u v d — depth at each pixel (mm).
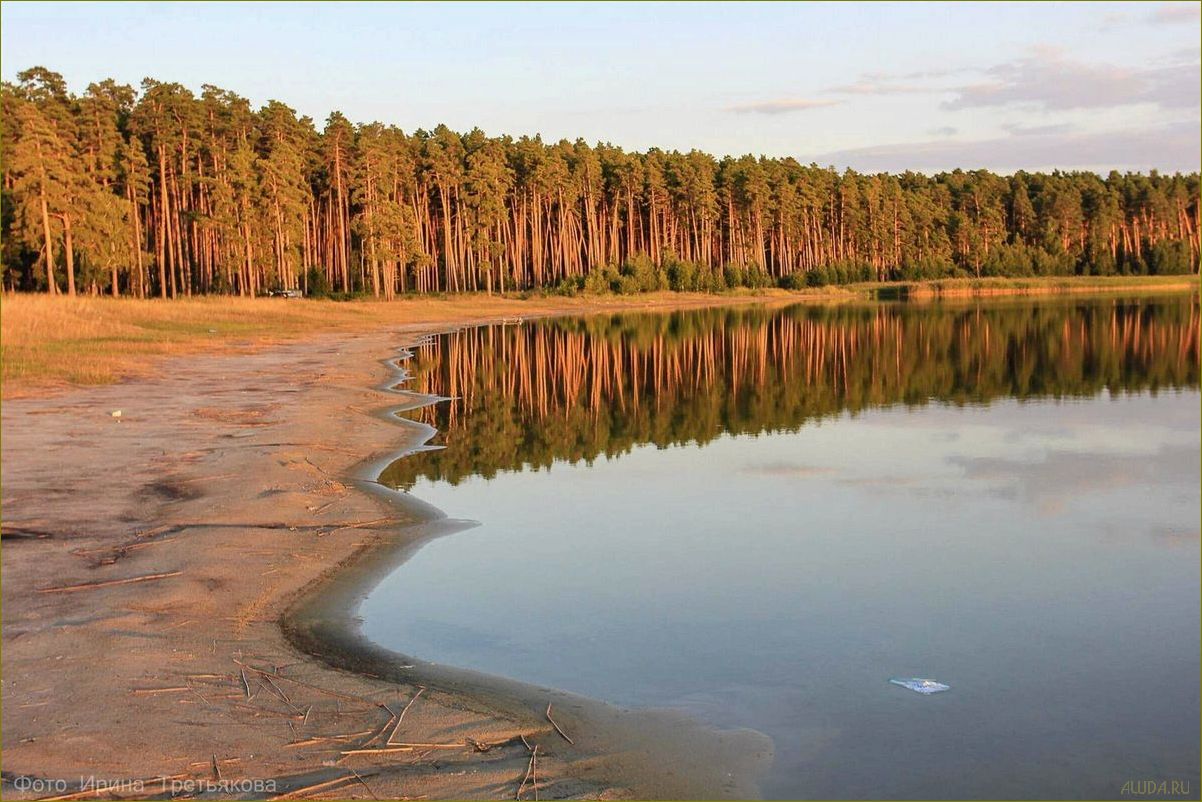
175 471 15742
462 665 8820
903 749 7406
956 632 9938
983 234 142000
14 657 8273
